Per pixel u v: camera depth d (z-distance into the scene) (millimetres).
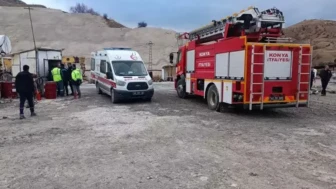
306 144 7176
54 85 16344
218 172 5344
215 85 11906
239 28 11344
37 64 19703
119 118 10492
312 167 5617
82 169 5504
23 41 66688
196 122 9812
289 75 10422
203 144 7168
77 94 17250
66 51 63031
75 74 16297
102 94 18469
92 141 7441
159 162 5875
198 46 13648
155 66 58344
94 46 66312
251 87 10000
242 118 10609
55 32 71938
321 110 12500
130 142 7324
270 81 10203
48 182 4922
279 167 5613
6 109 12688
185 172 5336
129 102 14922
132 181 4945
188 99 16125
